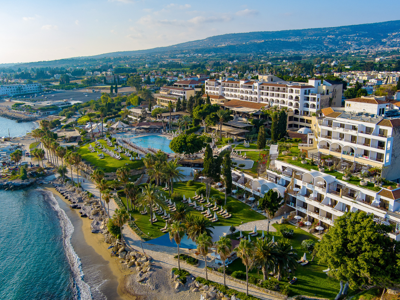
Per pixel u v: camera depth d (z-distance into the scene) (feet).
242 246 169.78
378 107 295.48
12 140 650.43
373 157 248.52
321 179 246.88
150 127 647.56
